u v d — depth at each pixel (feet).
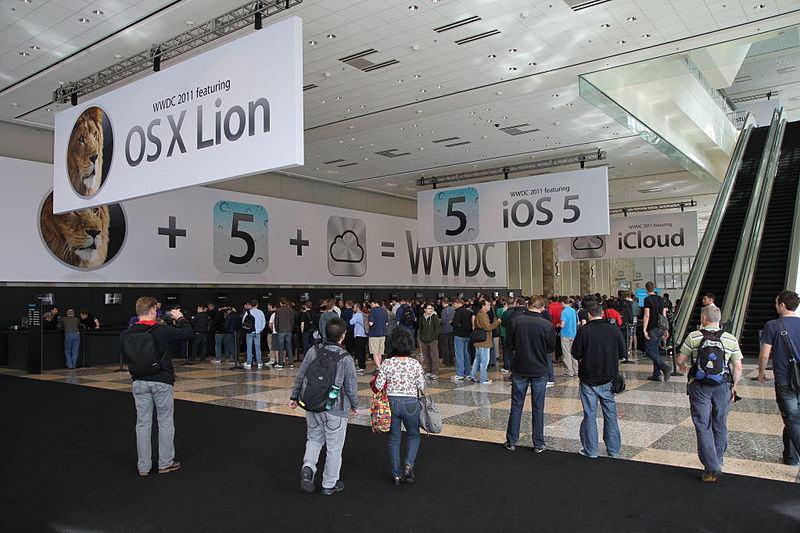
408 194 85.51
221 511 13.96
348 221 77.10
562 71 40.11
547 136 55.98
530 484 15.48
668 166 68.74
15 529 13.12
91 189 30.40
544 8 31.27
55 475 17.12
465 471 16.70
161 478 16.69
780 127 64.13
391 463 15.61
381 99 44.73
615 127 53.52
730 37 35.35
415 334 58.08
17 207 47.55
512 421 18.94
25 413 26.91
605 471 16.49
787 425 15.61
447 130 53.31
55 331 45.83
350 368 14.99
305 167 67.26
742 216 52.21
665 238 86.58
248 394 31.40
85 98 42.78
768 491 14.62
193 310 59.36
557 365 41.91
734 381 15.60
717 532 12.17
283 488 15.61
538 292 109.19
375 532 12.51
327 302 41.11
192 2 29.19
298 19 22.74
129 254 54.29
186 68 26.37
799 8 31.65
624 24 33.27
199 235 60.08
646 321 33.35
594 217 54.44
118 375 41.45
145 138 27.86
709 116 64.23
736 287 37.70
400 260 84.53
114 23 31.24
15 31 31.96
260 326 44.75
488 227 60.08
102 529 13.00
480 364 34.63
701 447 15.31
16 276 47.16
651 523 12.69
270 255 66.90
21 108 44.55
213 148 24.99
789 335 15.47
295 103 22.41
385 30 33.37
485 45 35.65
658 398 27.76
